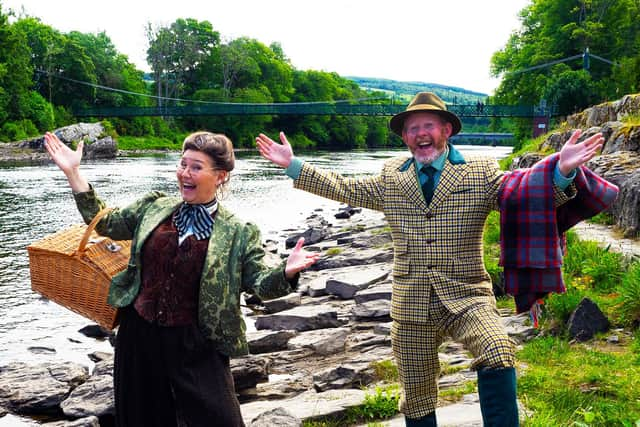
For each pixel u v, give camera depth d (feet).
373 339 20.97
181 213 10.25
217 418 9.62
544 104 143.33
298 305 27.40
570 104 141.38
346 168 133.90
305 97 380.78
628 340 17.30
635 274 19.31
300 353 20.11
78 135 177.88
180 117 305.73
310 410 14.30
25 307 29.25
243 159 176.55
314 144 338.34
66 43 256.52
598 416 12.69
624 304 18.66
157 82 326.03
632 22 172.35
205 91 312.50
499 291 23.57
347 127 358.02
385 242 40.24
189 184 10.04
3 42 201.98
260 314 27.30
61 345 23.93
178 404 9.83
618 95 131.95
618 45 169.68
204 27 330.34
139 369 10.02
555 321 18.53
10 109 203.92
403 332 10.89
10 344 23.95
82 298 11.10
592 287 21.45
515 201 10.06
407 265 10.80
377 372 17.10
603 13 173.78
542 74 175.01
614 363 15.62
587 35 167.12
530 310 10.87
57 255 11.10
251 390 17.02
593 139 9.52
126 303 10.03
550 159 9.96
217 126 300.20
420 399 11.17
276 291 9.84
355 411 14.24
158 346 9.86
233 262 10.01
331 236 46.19
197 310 9.90
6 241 46.06
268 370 18.61
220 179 10.35
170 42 320.29
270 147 11.62
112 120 254.47
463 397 14.42
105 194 79.00
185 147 10.19
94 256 11.09
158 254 9.92
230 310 9.91
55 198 71.72
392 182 11.09
